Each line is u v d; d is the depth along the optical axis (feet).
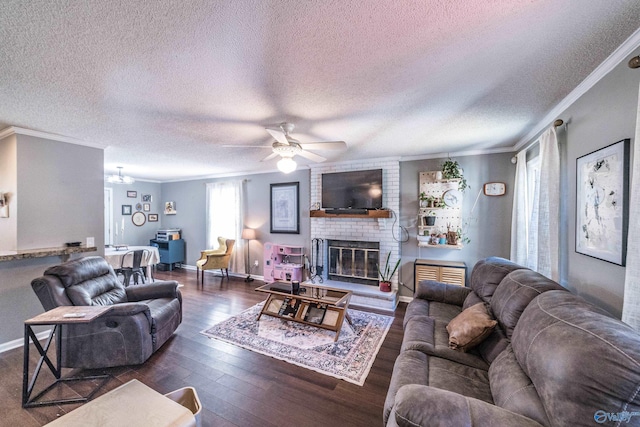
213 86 6.13
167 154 13.24
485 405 3.54
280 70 5.48
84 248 10.28
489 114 8.00
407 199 14.10
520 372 4.27
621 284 5.06
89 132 9.60
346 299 10.40
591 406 2.89
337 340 9.52
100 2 3.60
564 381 3.15
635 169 4.18
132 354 7.73
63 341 7.47
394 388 4.75
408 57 5.06
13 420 5.85
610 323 3.45
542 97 6.87
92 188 11.16
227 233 19.86
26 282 9.36
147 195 22.45
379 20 4.04
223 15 3.89
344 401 6.48
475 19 4.04
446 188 13.23
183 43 4.56
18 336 9.14
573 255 6.75
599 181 5.63
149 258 16.12
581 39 4.56
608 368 2.91
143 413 3.43
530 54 5.00
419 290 9.89
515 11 3.88
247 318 11.55
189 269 21.62
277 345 9.15
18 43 4.46
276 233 18.16
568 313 3.99
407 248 14.15
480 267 8.54
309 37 4.44
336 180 14.94
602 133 5.60
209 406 6.29
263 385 7.06
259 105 7.22
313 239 16.30
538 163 9.51
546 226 7.54
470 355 5.92
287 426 5.71
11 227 9.39
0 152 9.82
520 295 5.69
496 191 12.35
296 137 10.32
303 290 11.31
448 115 8.07
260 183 18.74
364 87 6.25
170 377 7.40
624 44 4.68
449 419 3.30
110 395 3.75
